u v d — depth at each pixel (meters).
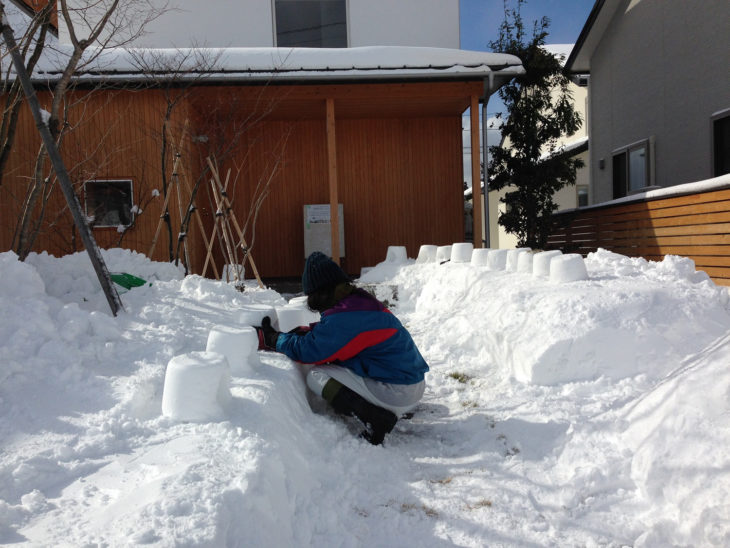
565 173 11.50
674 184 11.13
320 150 11.66
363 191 11.76
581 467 2.70
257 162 11.55
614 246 10.17
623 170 13.29
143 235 8.98
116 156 8.88
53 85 8.27
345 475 2.61
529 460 2.89
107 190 8.91
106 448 2.09
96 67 8.20
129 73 8.37
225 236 7.54
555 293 4.54
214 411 2.37
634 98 12.58
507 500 2.51
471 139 9.50
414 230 11.81
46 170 8.68
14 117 4.42
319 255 3.25
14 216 8.56
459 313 5.65
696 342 3.88
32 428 2.23
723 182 7.14
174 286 5.25
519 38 11.46
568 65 14.92
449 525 2.31
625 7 12.79
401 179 11.79
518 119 11.57
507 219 11.83
